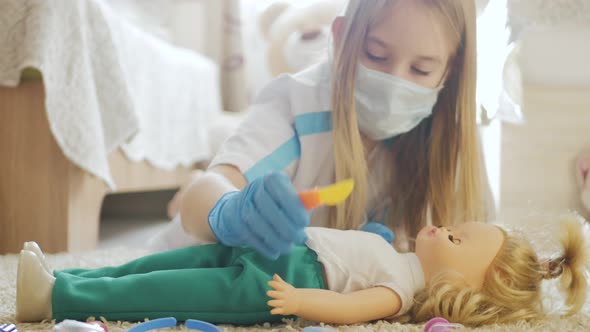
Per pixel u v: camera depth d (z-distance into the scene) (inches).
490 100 43.3
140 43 66.2
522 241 30.0
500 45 43.7
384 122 34.6
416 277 28.9
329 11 69.9
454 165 37.1
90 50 52.3
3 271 37.4
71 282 26.3
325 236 29.0
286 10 77.5
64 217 50.8
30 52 46.3
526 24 49.8
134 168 66.0
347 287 27.7
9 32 47.0
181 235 37.5
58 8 48.3
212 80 89.4
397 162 39.0
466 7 33.9
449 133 37.0
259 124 35.4
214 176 31.0
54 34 47.8
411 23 32.3
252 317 27.1
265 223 23.5
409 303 28.0
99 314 25.9
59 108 48.4
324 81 36.9
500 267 28.8
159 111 71.7
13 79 46.6
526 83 57.4
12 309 28.6
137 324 25.0
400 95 33.4
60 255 45.5
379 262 28.2
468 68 35.1
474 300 27.6
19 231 51.4
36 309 25.7
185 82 79.5
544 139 57.6
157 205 93.0
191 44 107.0
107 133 53.4
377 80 33.3
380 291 27.2
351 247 28.7
